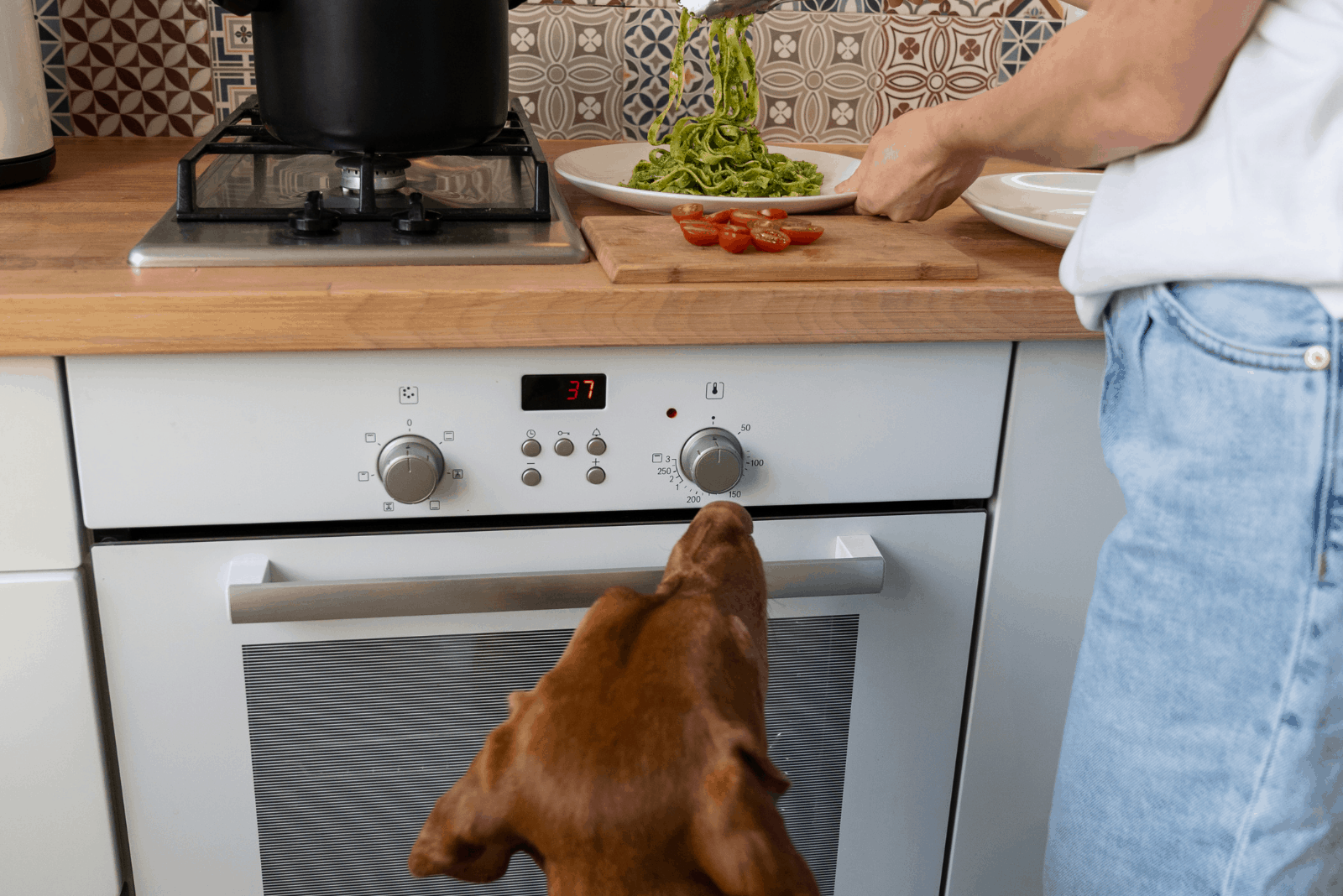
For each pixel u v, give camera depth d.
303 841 0.87
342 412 0.74
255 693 0.81
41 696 0.78
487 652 0.83
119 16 1.25
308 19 0.79
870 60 1.38
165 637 0.78
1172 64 0.58
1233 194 0.56
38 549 0.74
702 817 0.40
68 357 0.69
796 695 0.89
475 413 0.75
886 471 0.82
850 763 0.92
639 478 0.79
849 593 0.81
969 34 1.38
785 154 1.20
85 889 0.84
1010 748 0.94
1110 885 0.71
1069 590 0.89
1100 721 0.70
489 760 0.44
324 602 0.75
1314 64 0.54
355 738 0.84
